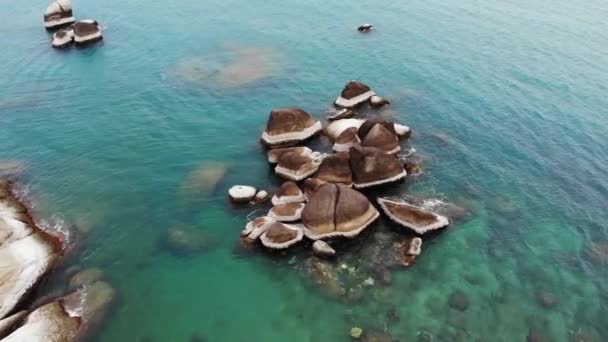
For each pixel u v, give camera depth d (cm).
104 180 3048
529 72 4209
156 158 3247
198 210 2761
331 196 2478
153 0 6488
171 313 2162
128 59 4762
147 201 2848
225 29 5456
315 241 2422
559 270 2362
